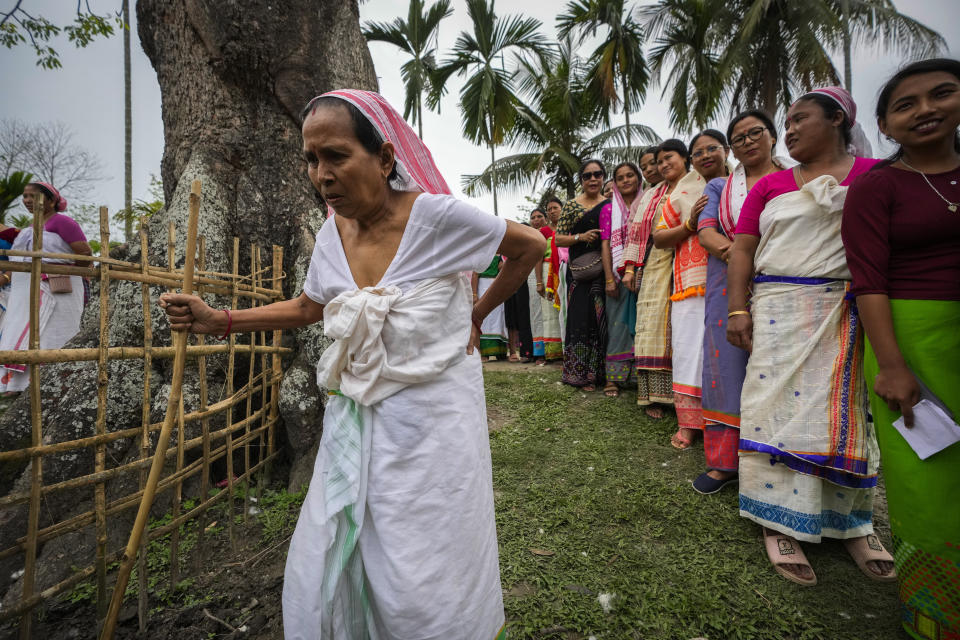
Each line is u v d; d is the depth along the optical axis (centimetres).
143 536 190
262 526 253
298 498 271
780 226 213
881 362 167
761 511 221
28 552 163
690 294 317
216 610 197
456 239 126
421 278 127
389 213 132
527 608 189
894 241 167
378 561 122
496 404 438
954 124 155
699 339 320
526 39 1345
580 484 285
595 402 426
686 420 326
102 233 182
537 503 265
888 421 171
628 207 422
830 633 175
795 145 214
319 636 121
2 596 216
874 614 184
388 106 130
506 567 213
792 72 1280
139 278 192
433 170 146
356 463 124
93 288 308
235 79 324
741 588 198
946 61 155
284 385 287
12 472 253
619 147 1398
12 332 400
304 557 124
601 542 230
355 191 121
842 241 189
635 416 387
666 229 329
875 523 245
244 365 299
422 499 122
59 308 411
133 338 277
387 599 120
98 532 181
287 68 328
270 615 193
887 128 167
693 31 1317
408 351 124
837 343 205
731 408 264
